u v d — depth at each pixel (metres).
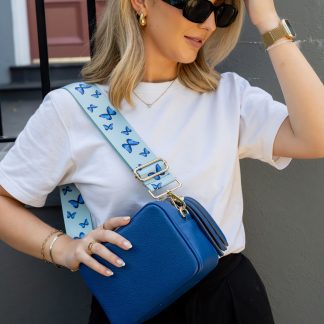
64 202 1.70
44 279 2.29
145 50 1.67
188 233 1.44
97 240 1.50
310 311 2.24
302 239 2.18
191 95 1.68
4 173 1.64
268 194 2.16
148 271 1.46
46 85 2.36
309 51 2.04
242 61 2.10
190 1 1.53
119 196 1.59
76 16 4.23
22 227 1.65
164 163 1.58
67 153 1.61
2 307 2.30
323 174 2.12
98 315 1.71
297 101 1.54
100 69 1.71
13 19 4.16
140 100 1.65
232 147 1.64
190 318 1.59
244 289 1.64
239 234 1.70
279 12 2.03
